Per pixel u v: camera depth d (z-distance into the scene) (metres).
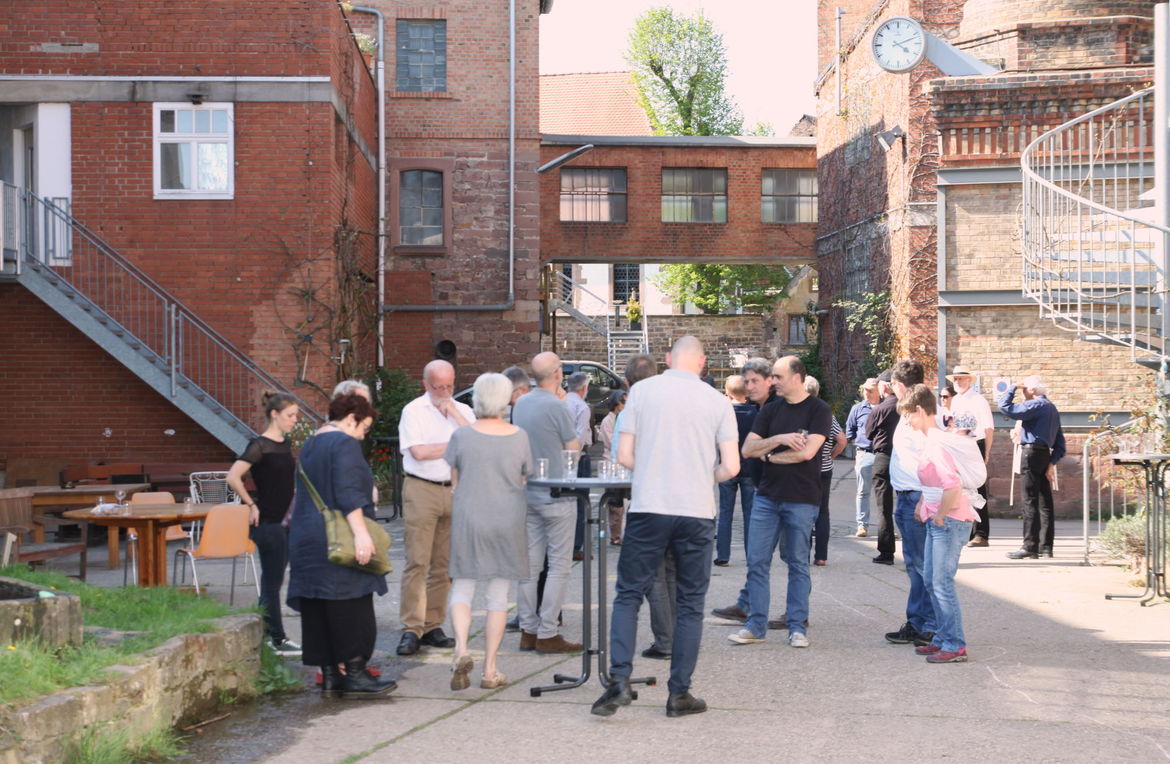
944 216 18.00
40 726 5.11
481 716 6.62
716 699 6.95
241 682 7.05
